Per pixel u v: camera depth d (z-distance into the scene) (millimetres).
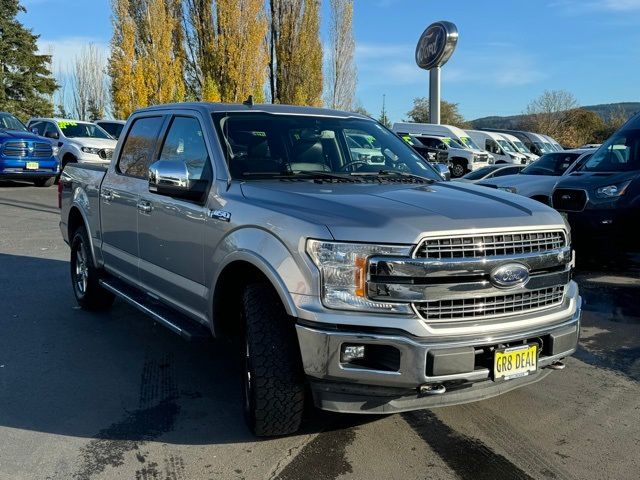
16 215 13031
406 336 3141
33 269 8266
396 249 3146
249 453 3576
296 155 4484
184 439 3742
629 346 5551
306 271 3238
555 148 38000
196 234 4168
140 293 5219
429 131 29750
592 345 5578
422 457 3545
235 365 4992
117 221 5430
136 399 4312
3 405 4176
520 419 4047
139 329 5863
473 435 3816
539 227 3496
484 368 3295
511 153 31406
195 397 4355
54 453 3564
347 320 3150
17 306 6551
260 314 3502
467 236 3250
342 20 44469
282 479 3311
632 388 4598
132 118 5684
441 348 3150
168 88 36688
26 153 17125
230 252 3748
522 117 70188
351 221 3256
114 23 35625
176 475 3344
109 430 3850
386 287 3143
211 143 4348
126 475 3340
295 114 4863
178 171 4125
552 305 3609
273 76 40125
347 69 44750
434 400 3332
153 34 35688
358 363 3201
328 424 3943
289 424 3539
